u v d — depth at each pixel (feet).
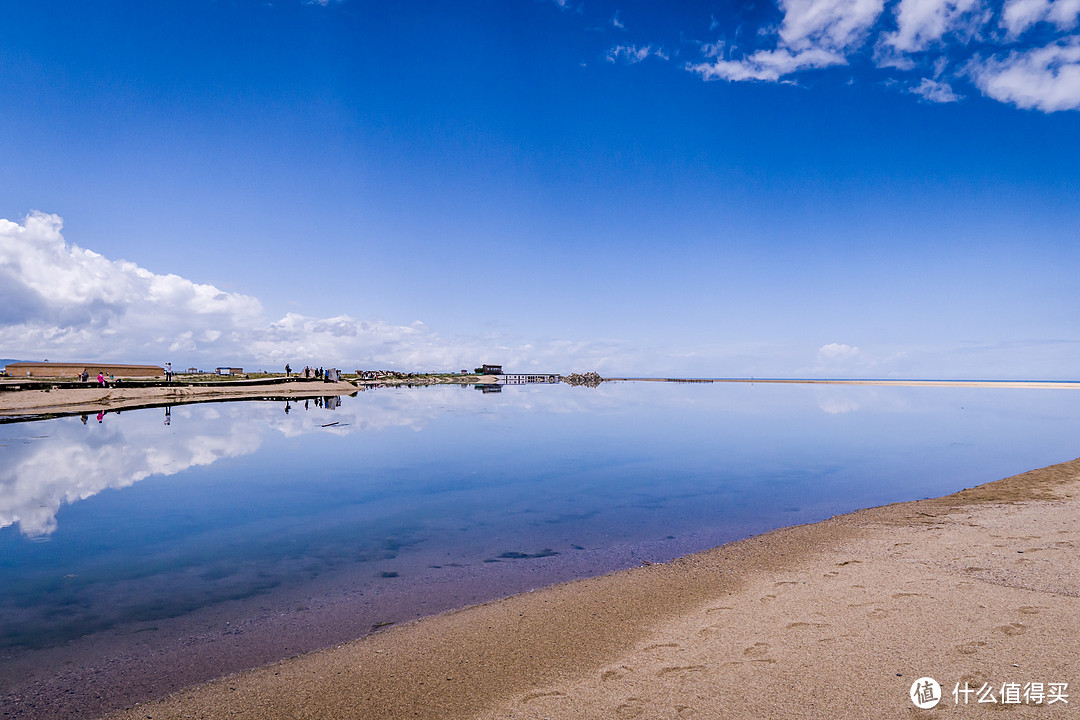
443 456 72.08
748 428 110.22
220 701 17.46
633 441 88.74
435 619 23.76
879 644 19.06
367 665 19.72
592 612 24.18
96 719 16.47
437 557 32.63
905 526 36.11
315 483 54.60
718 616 23.06
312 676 18.99
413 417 127.24
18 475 56.29
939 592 23.65
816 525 38.14
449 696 17.54
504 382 486.79
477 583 28.30
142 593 26.94
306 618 23.99
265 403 165.07
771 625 21.54
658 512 43.50
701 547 34.27
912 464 65.82
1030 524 33.91
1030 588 23.50
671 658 19.31
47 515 42.22
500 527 39.27
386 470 61.72
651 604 24.95
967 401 220.23
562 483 54.95
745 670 17.94
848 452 76.59
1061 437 93.71
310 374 255.09
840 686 16.53
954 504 41.81
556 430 104.78
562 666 19.27
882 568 27.81
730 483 55.06
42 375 232.94
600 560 31.91
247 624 23.40
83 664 19.93
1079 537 30.40
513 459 70.03
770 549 32.83
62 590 27.30
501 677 18.65
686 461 68.69
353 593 26.96
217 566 30.96
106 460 65.21
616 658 19.67
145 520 40.83
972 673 16.76
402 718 16.35
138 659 20.31
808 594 24.82
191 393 169.27
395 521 40.75
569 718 15.90
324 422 112.16
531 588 27.58
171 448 74.64
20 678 18.95
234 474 58.90
